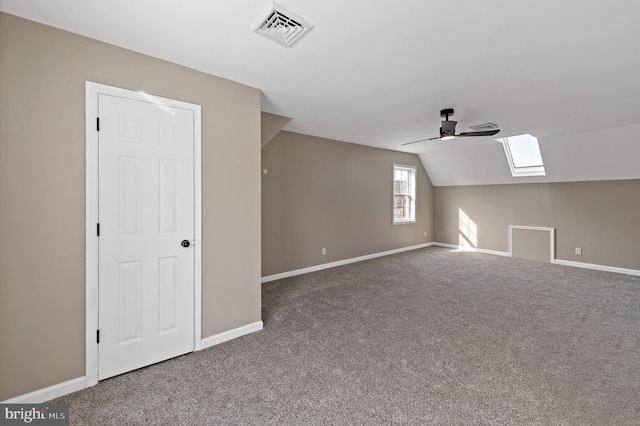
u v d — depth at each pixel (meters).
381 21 1.80
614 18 1.76
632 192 4.88
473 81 2.72
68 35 1.90
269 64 2.37
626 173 4.84
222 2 1.62
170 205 2.32
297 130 4.64
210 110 2.53
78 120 1.94
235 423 1.67
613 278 4.65
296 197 4.84
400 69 2.46
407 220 6.99
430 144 5.86
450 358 2.33
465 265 5.53
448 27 1.87
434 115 3.79
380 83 2.75
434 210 7.69
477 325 2.93
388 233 6.50
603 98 3.14
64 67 1.89
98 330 2.02
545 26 1.85
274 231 4.57
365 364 2.25
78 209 1.95
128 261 2.14
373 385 1.99
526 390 1.93
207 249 2.52
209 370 2.18
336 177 5.42
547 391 1.92
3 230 1.72
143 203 2.20
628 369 2.17
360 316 3.16
